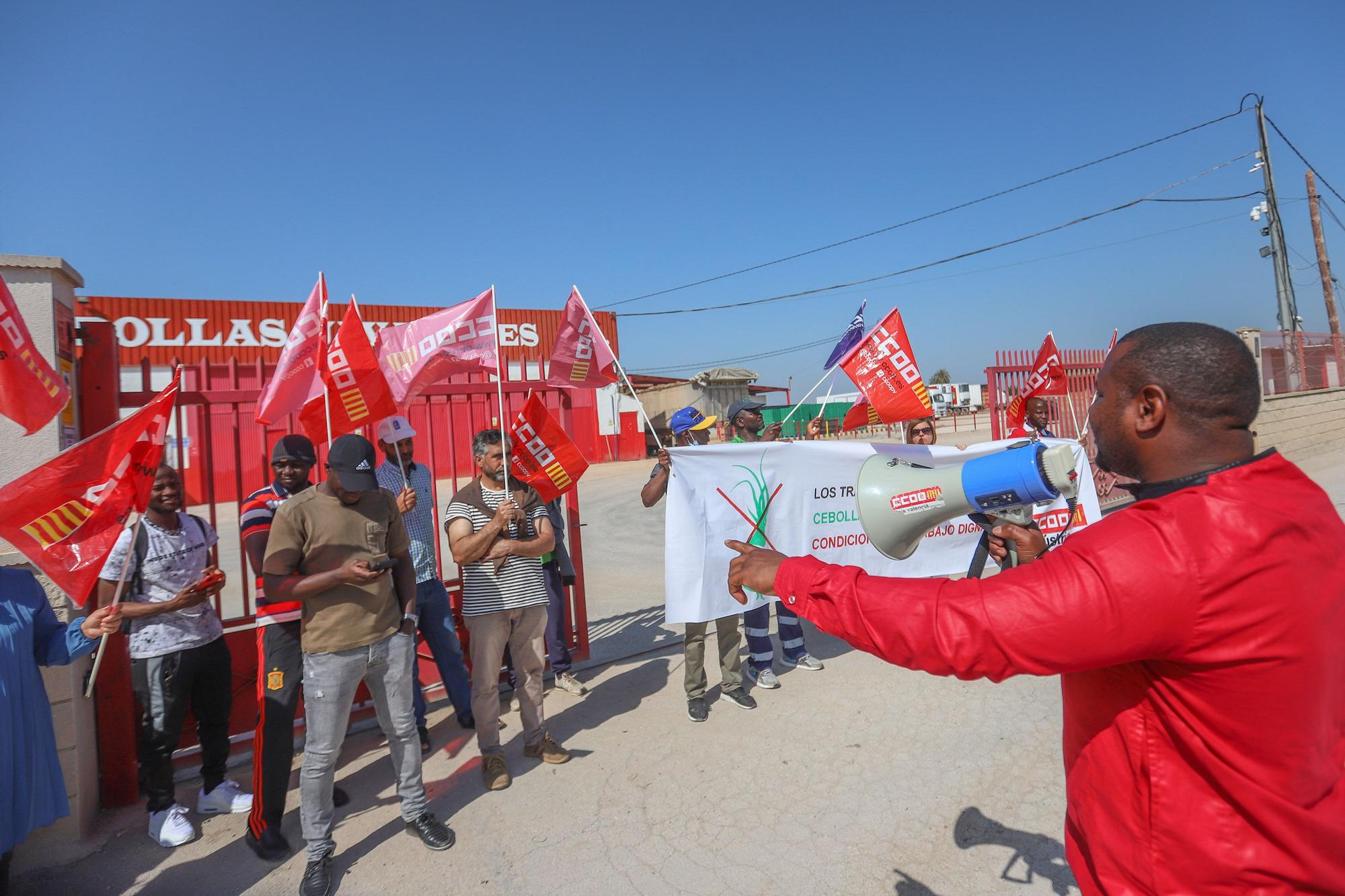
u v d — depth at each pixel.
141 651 3.51
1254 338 15.75
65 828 3.51
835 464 4.65
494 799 3.84
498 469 4.09
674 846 3.34
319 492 3.37
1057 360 6.93
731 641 4.88
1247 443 1.24
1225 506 1.10
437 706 5.20
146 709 3.53
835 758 4.06
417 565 4.71
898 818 3.45
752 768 4.00
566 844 3.41
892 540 1.67
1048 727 4.29
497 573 4.01
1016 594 1.14
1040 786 3.65
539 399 4.15
